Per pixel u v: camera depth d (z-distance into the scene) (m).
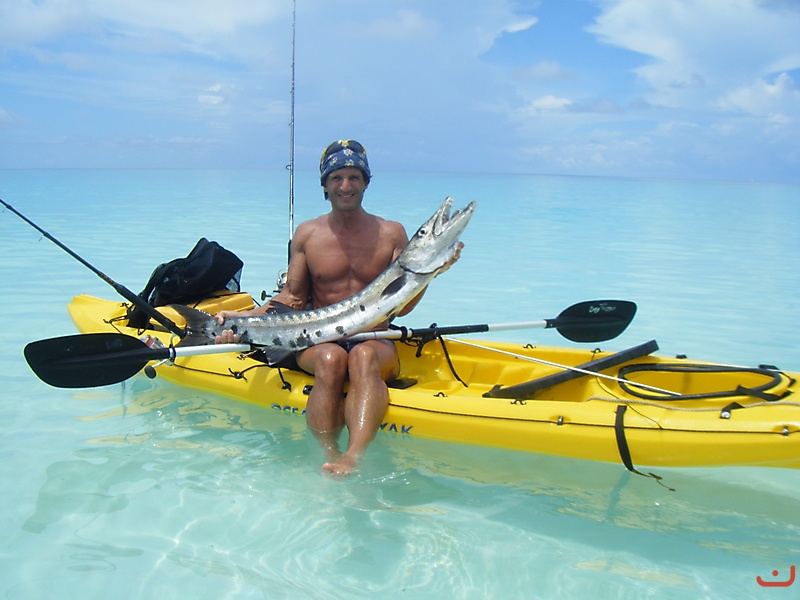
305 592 2.72
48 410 4.46
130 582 2.76
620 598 2.73
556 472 3.72
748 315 7.33
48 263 9.34
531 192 29.08
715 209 21.38
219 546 3.01
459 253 3.90
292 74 5.76
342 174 4.20
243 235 12.34
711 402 3.62
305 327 4.07
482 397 4.02
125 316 5.41
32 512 3.24
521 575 2.86
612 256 11.06
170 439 4.06
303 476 3.64
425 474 3.72
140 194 22.25
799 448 3.25
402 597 2.71
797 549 3.08
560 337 6.65
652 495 3.55
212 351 4.11
